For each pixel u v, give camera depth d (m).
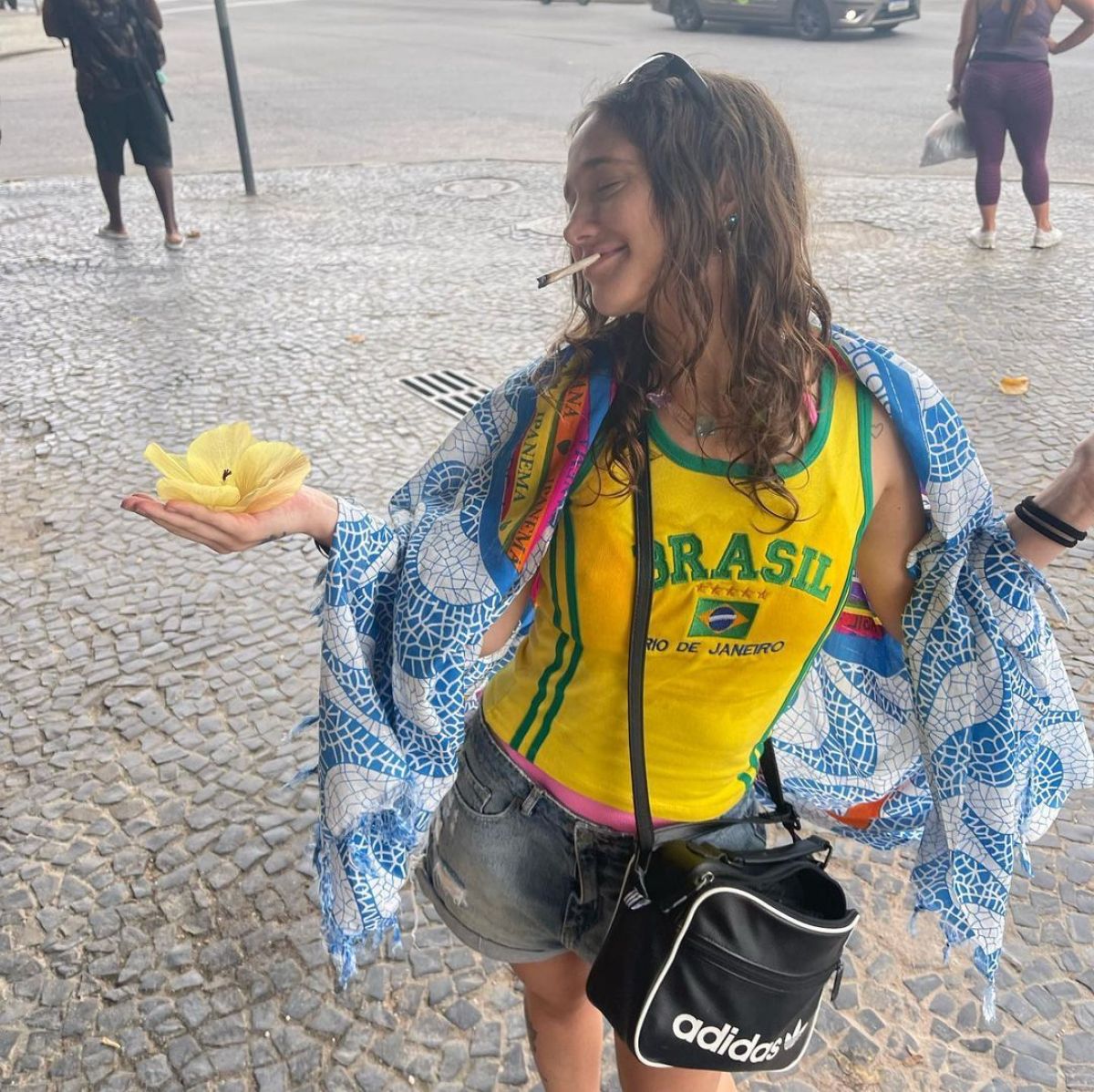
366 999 2.16
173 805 2.64
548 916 1.42
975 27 5.87
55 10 6.46
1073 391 4.47
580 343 1.28
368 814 1.38
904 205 7.07
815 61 12.09
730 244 1.14
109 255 6.94
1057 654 1.44
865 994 2.13
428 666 1.29
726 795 1.37
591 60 13.30
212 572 3.55
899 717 1.49
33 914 2.36
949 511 1.26
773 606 1.23
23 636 3.28
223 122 10.77
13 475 4.24
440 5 21.23
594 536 1.23
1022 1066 1.99
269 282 6.35
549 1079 1.68
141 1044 2.09
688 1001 1.24
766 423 1.14
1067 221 6.63
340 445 4.40
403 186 8.26
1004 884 1.40
